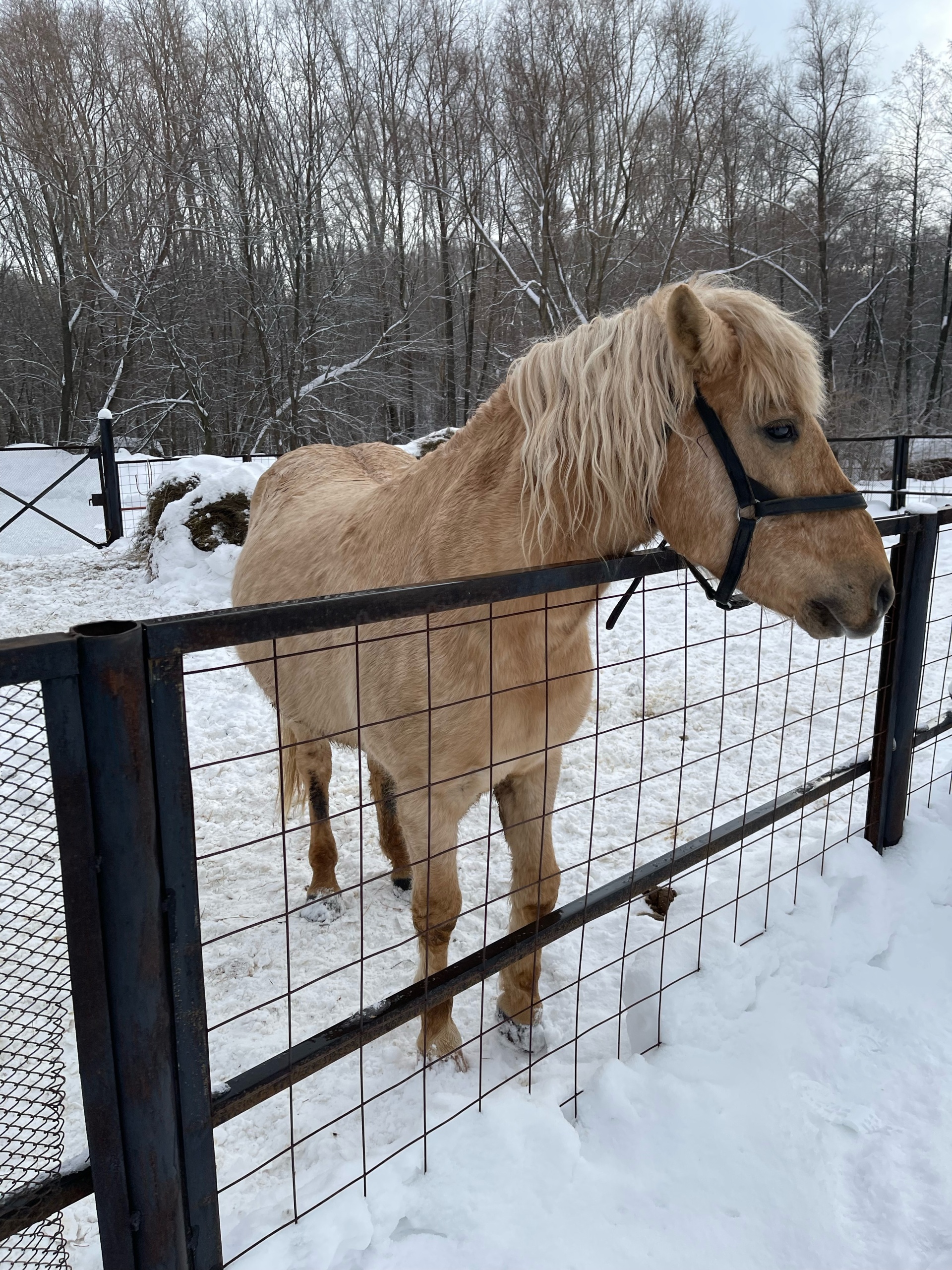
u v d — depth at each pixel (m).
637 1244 1.51
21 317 23.69
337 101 18.72
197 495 8.02
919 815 3.03
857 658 5.45
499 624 1.77
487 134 17.69
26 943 2.54
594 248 16.94
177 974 1.12
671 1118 1.78
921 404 23.78
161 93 17.73
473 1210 1.51
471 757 1.86
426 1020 2.11
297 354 17.44
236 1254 1.43
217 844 3.36
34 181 20.86
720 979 2.13
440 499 1.95
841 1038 2.08
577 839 3.33
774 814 2.32
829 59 21.03
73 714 0.96
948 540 9.42
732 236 19.09
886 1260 1.54
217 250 18.25
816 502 1.61
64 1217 1.76
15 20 19.91
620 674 5.21
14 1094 1.98
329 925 2.83
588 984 2.43
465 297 21.55
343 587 2.27
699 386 1.63
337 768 4.09
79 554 9.79
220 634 1.06
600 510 1.75
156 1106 1.12
